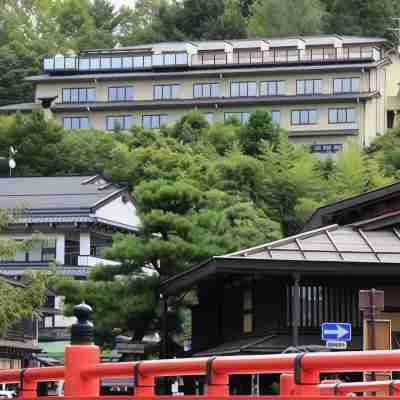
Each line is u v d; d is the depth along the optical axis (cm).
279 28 13488
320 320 3003
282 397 731
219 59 10550
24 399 966
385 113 10444
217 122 9156
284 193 7350
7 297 2998
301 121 10131
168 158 7500
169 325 4094
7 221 3238
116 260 4184
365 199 3231
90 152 9025
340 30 13550
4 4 15212
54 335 6175
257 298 3106
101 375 897
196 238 4147
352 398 712
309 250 2942
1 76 11881
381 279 2997
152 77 10444
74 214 6631
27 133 9175
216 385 802
